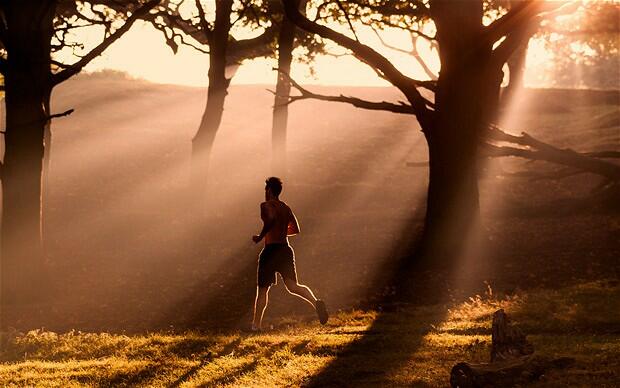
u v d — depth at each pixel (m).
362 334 15.05
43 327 19.77
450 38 23.72
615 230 27.98
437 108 24.42
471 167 24.52
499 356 9.86
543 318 15.86
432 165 24.73
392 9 26.12
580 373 10.05
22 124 22.59
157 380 11.51
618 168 26.78
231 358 12.81
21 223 22.98
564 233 28.16
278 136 42.38
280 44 39.59
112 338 16.28
